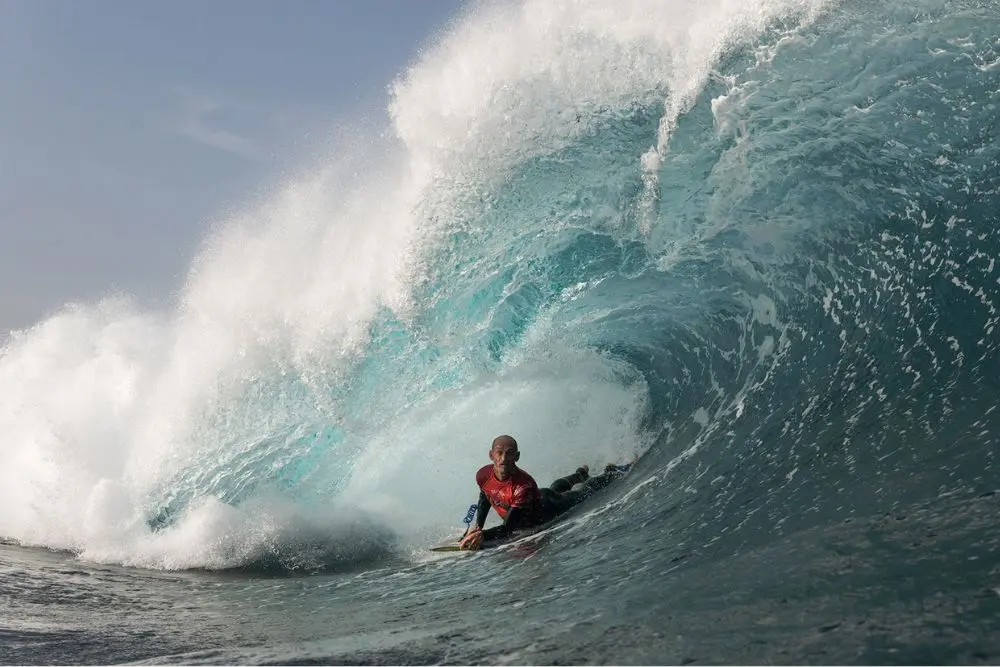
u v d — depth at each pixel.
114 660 13.12
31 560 25.09
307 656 12.40
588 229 29.81
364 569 22.23
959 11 25.17
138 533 28.12
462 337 31.02
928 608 8.70
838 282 23.88
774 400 22.03
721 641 9.30
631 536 17.62
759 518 14.82
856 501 13.43
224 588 21.08
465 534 23.27
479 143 30.84
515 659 10.52
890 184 24.34
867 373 20.03
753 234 26.62
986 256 20.67
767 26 27.16
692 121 27.98
